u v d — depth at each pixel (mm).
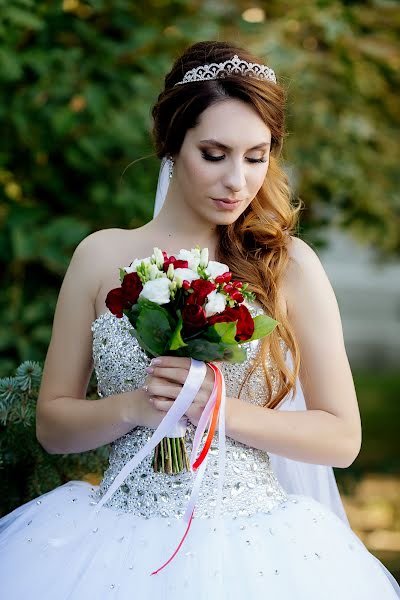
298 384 3893
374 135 8258
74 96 6160
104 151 6238
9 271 6137
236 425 3367
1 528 3678
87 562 3260
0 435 4367
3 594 3244
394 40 8039
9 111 6074
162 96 3664
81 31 6262
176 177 3713
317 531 3359
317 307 3619
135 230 3816
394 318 27906
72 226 5910
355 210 8312
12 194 6426
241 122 3381
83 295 3725
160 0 6926
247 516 3375
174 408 3193
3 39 6008
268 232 3709
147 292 3078
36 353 5691
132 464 3217
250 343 3504
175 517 3346
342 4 7680
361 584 3252
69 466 4512
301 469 3982
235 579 3139
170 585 3109
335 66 7734
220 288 3156
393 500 9461
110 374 3572
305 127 7637
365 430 14180
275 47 7039
